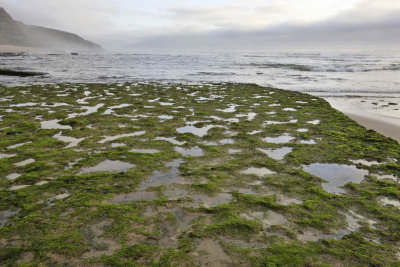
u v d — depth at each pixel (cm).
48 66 4531
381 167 763
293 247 442
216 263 406
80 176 675
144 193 612
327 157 834
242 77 3366
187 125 1183
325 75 3584
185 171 724
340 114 1391
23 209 536
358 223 517
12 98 1752
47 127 1116
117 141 954
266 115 1370
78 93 1992
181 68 4609
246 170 738
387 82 2895
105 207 546
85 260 407
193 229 487
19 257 411
